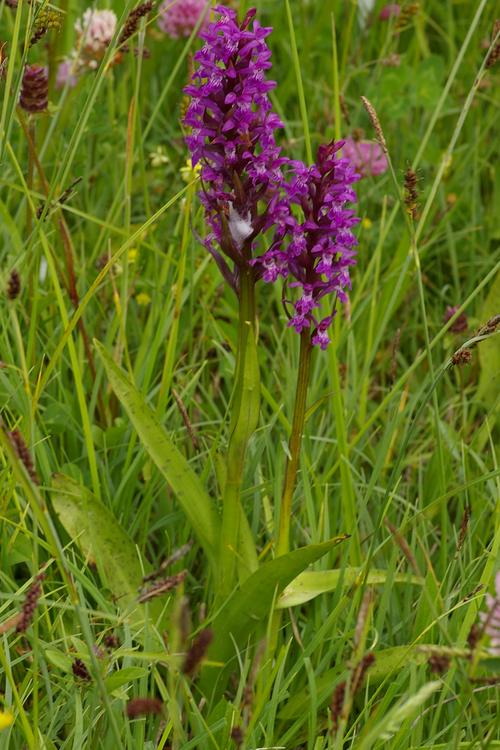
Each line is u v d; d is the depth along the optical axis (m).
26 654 0.87
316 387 1.06
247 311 0.88
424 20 1.45
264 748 0.87
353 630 0.93
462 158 1.33
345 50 1.27
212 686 0.92
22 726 0.86
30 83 1.01
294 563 0.88
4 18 1.29
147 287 1.15
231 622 0.90
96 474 0.96
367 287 1.16
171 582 0.80
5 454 0.95
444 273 1.26
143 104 1.28
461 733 0.90
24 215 1.12
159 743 0.89
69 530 0.93
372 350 1.05
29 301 1.07
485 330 0.90
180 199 1.19
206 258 1.07
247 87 0.85
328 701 0.92
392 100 1.31
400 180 1.24
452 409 1.11
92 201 1.21
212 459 0.97
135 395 0.91
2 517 0.90
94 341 0.91
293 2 1.44
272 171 0.86
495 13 1.48
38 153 1.15
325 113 1.25
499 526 0.92
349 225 0.87
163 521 0.99
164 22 1.26
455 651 0.79
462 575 0.93
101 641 0.91
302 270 0.88
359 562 0.96
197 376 1.03
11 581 0.92
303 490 0.98
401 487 1.06
